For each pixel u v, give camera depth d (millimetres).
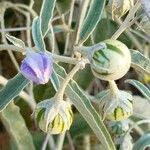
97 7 105
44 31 104
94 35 135
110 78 89
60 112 98
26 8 139
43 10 104
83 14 120
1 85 129
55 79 99
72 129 140
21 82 100
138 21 103
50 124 98
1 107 99
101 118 105
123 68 88
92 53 89
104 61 87
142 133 138
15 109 124
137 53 99
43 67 85
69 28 134
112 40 89
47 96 129
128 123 128
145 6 88
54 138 144
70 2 134
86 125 139
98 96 109
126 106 103
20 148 124
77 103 98
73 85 98
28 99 136
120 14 105
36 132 144
